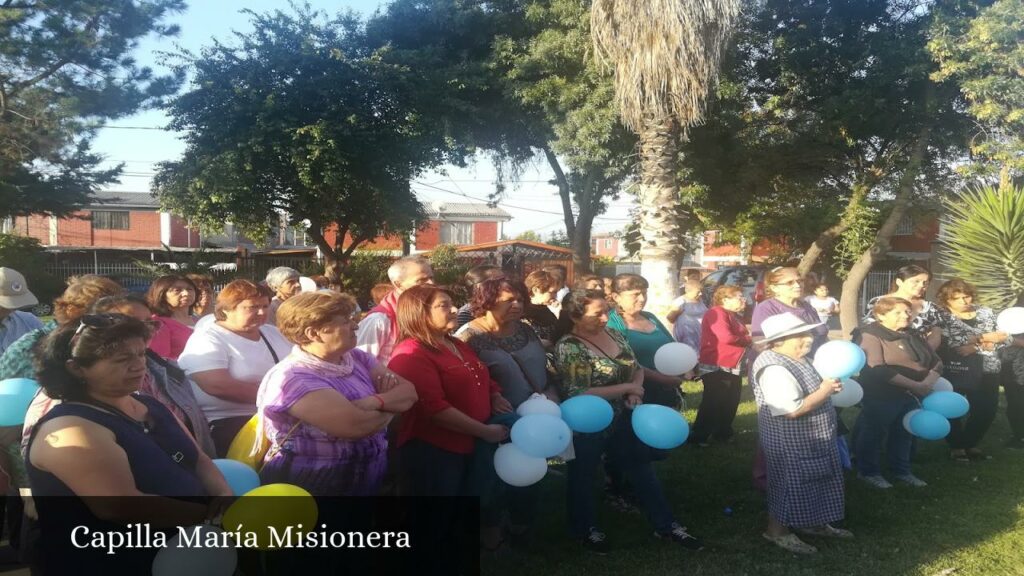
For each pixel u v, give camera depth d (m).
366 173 19.34
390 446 3.92
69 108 20.81
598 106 14.62
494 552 4.02
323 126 17.44
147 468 2.34
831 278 24.39
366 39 18.61
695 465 5.91
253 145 17.64
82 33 20.31
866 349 5.41
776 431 4.20
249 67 18.33
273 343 3.88
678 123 9.95
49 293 22.36
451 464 3.59
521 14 16.98
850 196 19.05
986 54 13.87
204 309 5.63
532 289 5.18
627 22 9.21
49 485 2.21
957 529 4.56
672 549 4.26
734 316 6.54
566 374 4.18
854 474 5.66
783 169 18.64
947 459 6.19
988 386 5.96
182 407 3.10
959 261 7.80
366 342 4.14
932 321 5.96
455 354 3.62
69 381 2.29
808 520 4.14
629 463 4.29
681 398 5.29
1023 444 6.53
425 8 17.81
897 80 15.63
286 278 5.90
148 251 27.81
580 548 4.26
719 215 19.67
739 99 16.61
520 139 17.64
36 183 22.70
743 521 4.71
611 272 31.80
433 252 26.58
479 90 16.84
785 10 16.77
